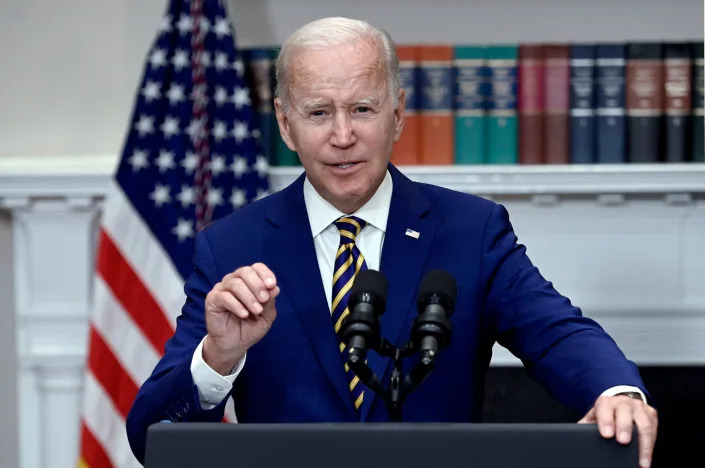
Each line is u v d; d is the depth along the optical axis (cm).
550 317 368
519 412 719
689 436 714
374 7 734
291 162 700
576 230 711
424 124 696
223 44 682
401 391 293
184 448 270
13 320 733
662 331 711
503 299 384
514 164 696
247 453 269
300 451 268
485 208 404
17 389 732
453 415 376
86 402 670
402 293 381
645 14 726
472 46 694
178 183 678
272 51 698
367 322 291
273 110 698
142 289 675
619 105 690
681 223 707
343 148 363
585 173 685
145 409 353
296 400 374
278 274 389
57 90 740
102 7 738
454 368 378
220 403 352
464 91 695
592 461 266
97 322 672
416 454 267
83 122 739
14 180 698
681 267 708
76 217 712
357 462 267
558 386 351
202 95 680
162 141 680
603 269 711
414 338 295
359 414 371
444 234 395
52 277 714
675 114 688
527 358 372
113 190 678
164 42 681
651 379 717
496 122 696
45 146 741
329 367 373
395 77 378
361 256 387
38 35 739
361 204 394
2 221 730
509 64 693
